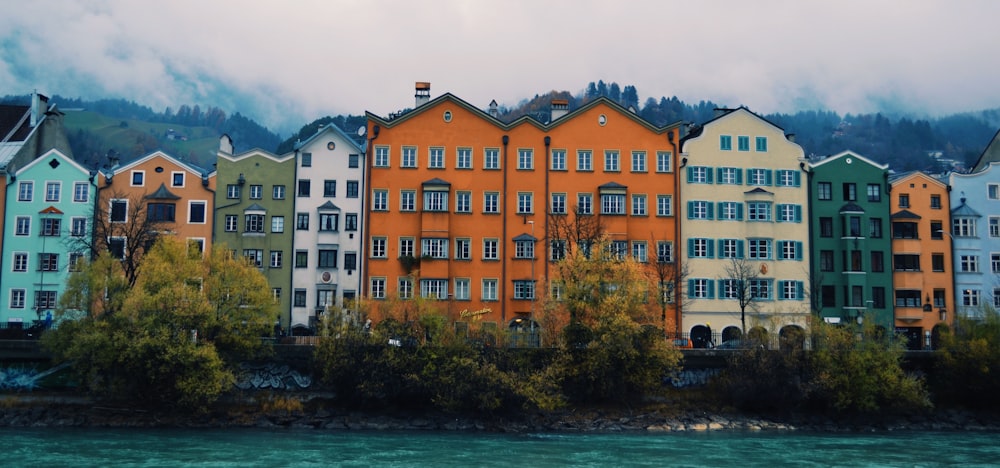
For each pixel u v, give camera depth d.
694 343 77.12
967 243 82.25
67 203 76.31
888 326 73.31
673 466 46.53
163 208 76.44
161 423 57.72
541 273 77.69
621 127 80.81
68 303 58.91
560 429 59.22
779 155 82.06
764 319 78.06
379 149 78.75
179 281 59.72
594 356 60.78
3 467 43.44
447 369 59.31
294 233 77.00
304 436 54.97
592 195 79.50
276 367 61.94
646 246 79.12
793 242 80.69
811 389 62.06
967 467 47.56
